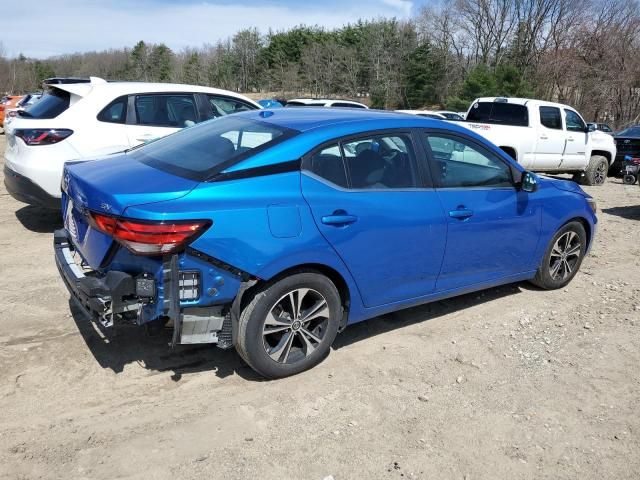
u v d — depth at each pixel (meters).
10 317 4.30
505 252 4.66
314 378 3.65
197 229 3.01
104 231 3.09
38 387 3.41
